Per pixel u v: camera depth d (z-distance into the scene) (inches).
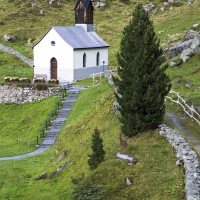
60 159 1804.9
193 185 1034.7
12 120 2751.0
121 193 1167.6
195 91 2202.3
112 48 4352.9
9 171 1784.0
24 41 4859.7
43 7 6028.5
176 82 2416.3
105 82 2701.8
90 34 3521.2
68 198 1359.5
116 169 1272.1
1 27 5315.0
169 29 4407.0
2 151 2196.1
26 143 2316.7
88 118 2049.7
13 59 4249.5
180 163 1175.6
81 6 3491.6
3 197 1520.7
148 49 1418.6
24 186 1608.0
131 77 1428.4
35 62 3351.4
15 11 5816.9
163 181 1140.5
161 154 1272.1
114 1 6225.4
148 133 1408.7
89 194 1197.1
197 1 5374.0
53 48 3257.9
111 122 1736.0
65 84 3006.9
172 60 2974.9
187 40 3336.6
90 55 3358.8
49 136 2325.3
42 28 5236.2
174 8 5447.8
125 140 1408.7
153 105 1397.6
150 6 5659.5
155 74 1403.8
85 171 1451.8
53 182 1573.6
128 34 1451.8
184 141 1284.4
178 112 1750.7
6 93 2987.2
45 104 2770.7
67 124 2369.6
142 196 1125.7
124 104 1433.3
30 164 1908.2
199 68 2723.9
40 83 2979.8
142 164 1251.2
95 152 1386.6
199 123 1565.0
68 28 3376.0
